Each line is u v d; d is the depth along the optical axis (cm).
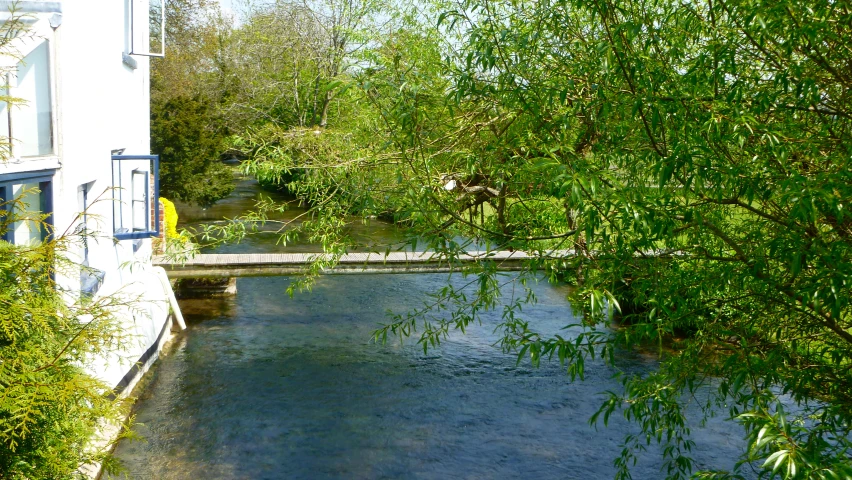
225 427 945
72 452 473
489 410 1023
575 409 1026
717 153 343
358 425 964
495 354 1273
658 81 362
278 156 505
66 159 738
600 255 399
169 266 1413
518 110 446
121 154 1131
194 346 1300
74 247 745
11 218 487
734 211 425
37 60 686
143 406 1010
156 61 3052
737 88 355
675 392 421
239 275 1429
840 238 343
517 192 457
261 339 1350
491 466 848
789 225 337
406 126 438
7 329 401
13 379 402
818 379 391
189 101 2681
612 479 813
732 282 393
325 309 1577
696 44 422
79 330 479
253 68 3262
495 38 430
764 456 306
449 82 502
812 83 332
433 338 501
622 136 396
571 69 433
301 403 1038
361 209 470
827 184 304
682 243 410
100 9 941
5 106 610
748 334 401
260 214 527
